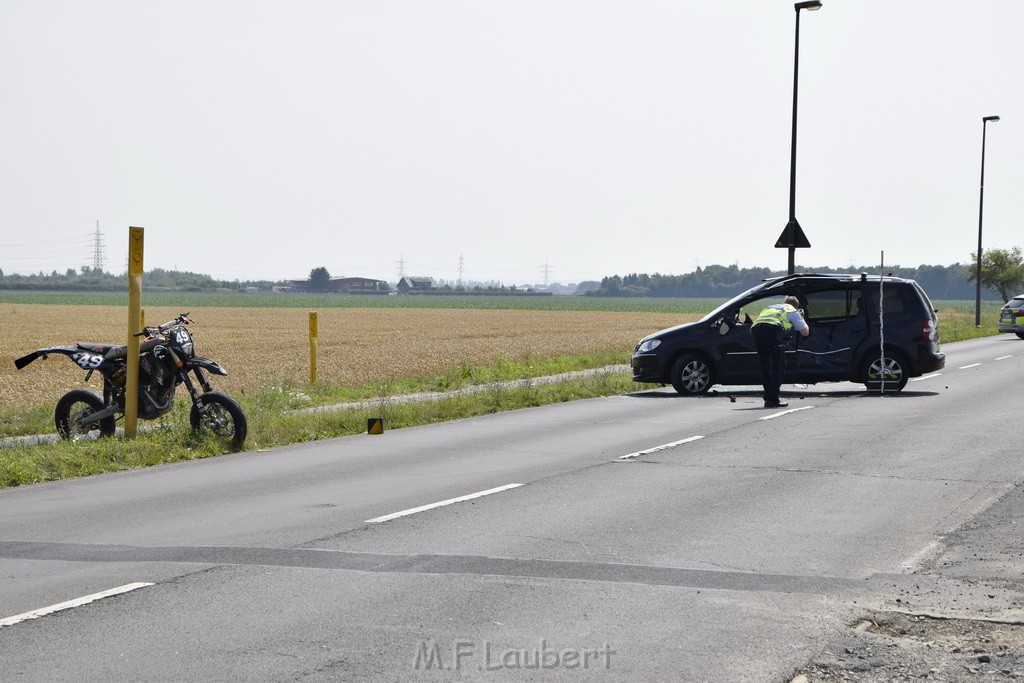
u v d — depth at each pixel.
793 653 14.72
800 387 58.38
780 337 47.97
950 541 21.33
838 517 23.67
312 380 64.00
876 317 53.41
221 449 35.47
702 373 54.50
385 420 43.09
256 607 16.83
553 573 18.86
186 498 26.67
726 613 16.53
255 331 159.88
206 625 15.91
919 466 30.62
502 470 30.61
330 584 18.17
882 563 19.59
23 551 20.77
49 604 17.03
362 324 188.00
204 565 19.50
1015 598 17.38
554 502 25.53
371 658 14.45
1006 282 180.75
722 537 21.69
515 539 21.55
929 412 44.50
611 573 18.88
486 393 52.31
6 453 32.34
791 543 21.17
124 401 37.44
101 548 20.98
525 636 15.41
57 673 13.92
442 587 17.97
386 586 18.03
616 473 29.83
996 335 130.50
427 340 128.62
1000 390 54.44
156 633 15.55
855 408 46.44
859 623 16.08
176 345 36.19
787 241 68.94
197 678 13.73
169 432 37.03
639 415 45.59
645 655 14.61
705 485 27.78
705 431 39.22
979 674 14.04
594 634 15.50
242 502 25.98
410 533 22.16
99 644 15.07
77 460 31.80
